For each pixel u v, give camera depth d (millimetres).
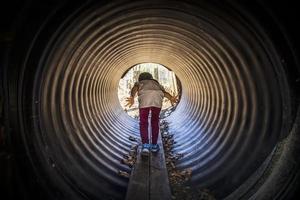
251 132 4391
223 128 5656
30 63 3232
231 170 4527
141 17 5250
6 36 2801
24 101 3186
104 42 5828
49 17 3219
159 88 6719
